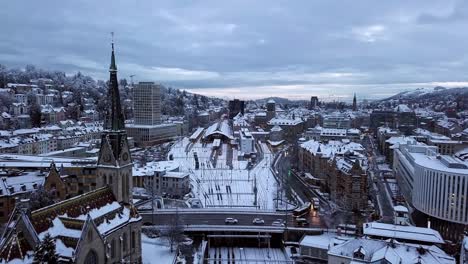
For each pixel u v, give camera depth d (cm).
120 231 11056
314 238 14400
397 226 13400
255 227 16538
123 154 12088
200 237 16412
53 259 7750
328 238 14475
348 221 17788
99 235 9594
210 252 15738
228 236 16262
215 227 16388
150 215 17962
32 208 14375
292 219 18138
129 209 11975
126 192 12369
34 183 17388
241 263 14575
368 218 18900
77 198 10381
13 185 16638
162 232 14538
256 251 15950
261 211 19325
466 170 17700
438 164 19350
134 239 11831
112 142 11912
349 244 11525
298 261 13788
